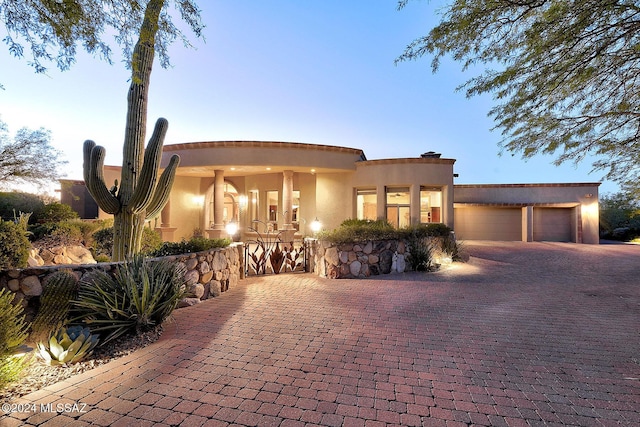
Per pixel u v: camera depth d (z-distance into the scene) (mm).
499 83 4199
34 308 4074
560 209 20047
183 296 5141
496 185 20312
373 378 3123
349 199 15352
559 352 3789
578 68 4043
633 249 15523
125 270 4594
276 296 6402
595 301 6141
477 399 2770
